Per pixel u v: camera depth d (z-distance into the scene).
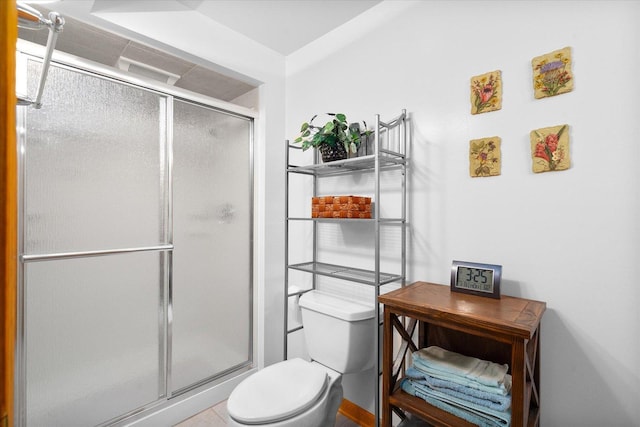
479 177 1.33
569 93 1.12
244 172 2.12
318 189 2.00
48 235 1.36
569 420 1.12
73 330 1.43
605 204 1.05
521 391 0.91
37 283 1.34
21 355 1.29
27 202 1.31
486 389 1.05
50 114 1.36
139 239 1.64
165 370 1.73
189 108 1.85
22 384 1.30
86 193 1.46
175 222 1.78
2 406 0.57
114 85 1.55
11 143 0.57
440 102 1.44
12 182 0.58
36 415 1.33
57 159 1.38
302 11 1.73
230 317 2.04
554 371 1.15
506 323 0.92
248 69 1.97
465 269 1.28
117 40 1.65
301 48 2.10
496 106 1.27
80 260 1.45
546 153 1.15
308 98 2.05
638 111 1.00
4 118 0.56
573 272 1.11
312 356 1.71
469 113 1.36
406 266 1.57
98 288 1.51
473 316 0.99
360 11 1.74
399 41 1.59
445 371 1.16
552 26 1.15
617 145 1.03
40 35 1.62
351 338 1.52
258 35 1.96
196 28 1.72
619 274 1.03
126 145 1.59
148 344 1.67
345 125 1.66
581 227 1.10
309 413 1.24
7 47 0.56
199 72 1.99
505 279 1.26
